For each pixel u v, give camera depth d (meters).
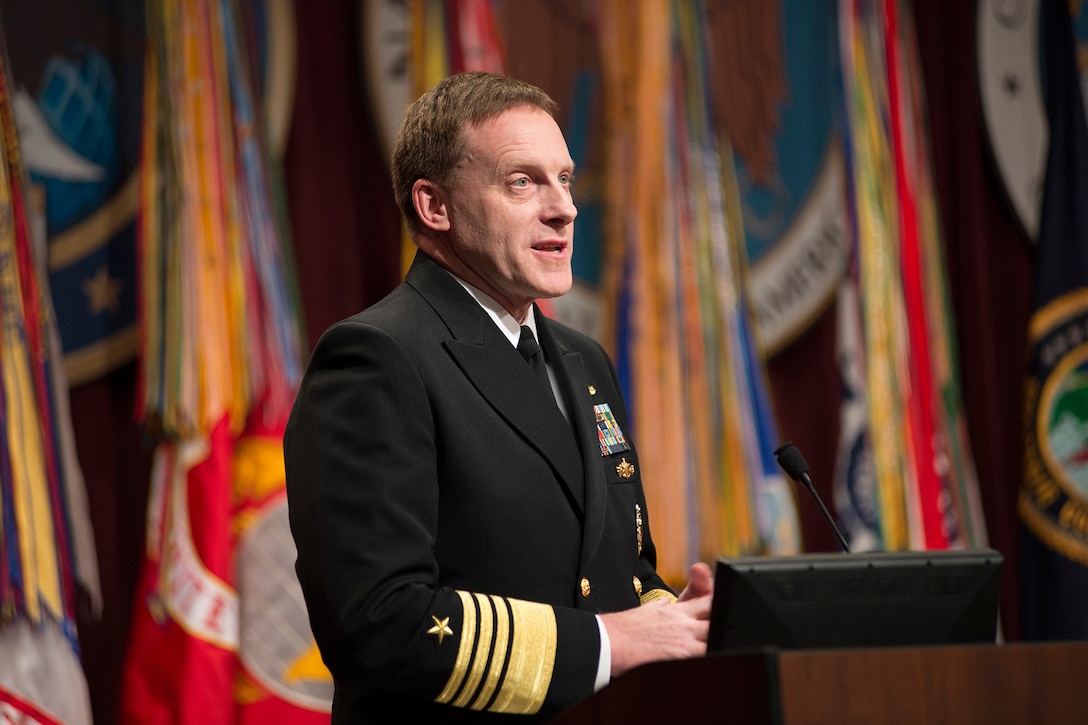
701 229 7.93
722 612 2.79
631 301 7.74
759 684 2.48
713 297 7.90
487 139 3.73
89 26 6.92
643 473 7.60
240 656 6.54
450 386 3.53
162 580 6.43
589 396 3.95
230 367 6.70
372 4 7.62
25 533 6.02
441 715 3.34
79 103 6.86
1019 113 9.43
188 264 6.60
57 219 6.75
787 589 2.80
